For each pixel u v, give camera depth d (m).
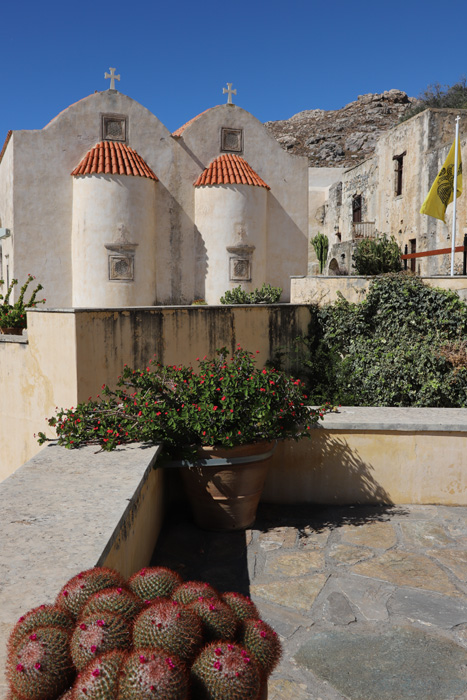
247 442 5.47
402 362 12.65
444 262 20.98
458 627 4.12
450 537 5.67
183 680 1.83
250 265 18.48
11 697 1.94
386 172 26.52
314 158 74.88
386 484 6.54
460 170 17.83
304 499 6.57
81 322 8.18
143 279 17.38
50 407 8.93
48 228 17.17
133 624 2.07
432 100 46.56
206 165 18.75
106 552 3.08
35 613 2.12
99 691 1.76
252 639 2.24
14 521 3.41
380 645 3.90
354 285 13.55
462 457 6.47
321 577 4.87
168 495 6.27
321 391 12.79
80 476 4.32
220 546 5.45
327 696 3.40
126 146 17.81
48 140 17.05
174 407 5.56
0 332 10.86
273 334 12.43
